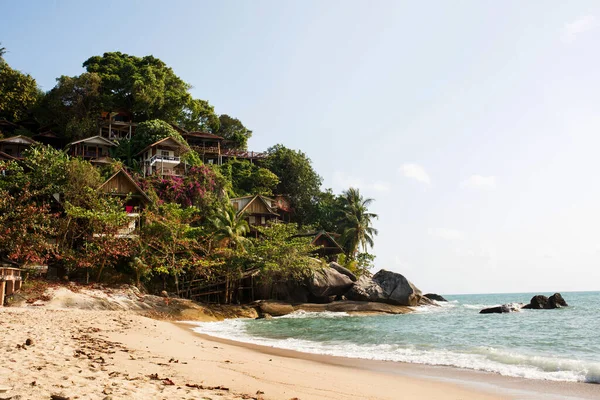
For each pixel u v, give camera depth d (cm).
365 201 6750
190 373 941
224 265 4069
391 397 866
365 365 1282
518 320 3114
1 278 2603
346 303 4056
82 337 1403
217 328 2581
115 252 3484
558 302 4866
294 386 913
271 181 6625
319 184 7369
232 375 973
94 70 6706
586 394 912
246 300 4412
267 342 1875
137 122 6625
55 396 562
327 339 1983
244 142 8006
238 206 5566
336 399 814
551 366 1255
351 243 6469
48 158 4044
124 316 2488
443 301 6669
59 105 6228
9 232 3017
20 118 6250
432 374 1145
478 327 2561
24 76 6303
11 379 653
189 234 4028
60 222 3478
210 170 5466
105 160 5397
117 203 3966
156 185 4994
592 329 2431
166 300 3341
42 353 955
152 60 7231
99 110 6372
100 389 645
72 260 3419
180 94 7044
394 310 4066
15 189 3741
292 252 4222
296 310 3916
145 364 996
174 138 5616
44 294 2859
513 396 895
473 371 1188
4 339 1129
